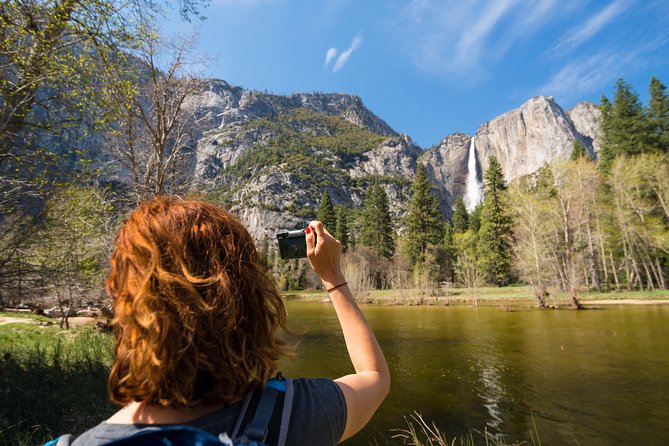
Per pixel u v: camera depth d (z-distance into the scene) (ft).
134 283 1.98
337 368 34.09
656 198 123.24
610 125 158.92
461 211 261.65
